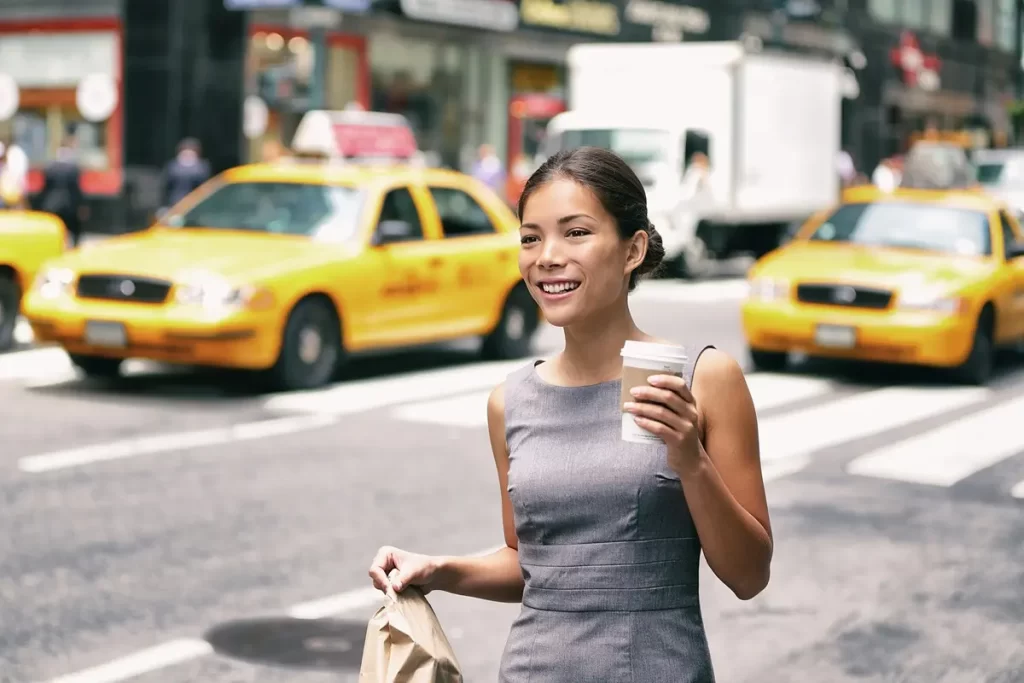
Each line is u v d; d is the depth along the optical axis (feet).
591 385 9.43
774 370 50.14
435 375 47.78
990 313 47.70
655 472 9.09
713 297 75.72
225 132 102.22
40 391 42.24
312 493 30.07
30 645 20.51
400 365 50.29
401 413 40.09
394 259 45.60
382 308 45.24
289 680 19.33
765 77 91.66
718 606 23.29
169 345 40.86
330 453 34.35
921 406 43.16
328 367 43.98
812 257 48.78
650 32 133.90
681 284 84.02
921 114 190.90
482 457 34.22
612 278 9.34
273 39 103.71
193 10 100.48
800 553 26.43
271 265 42.06
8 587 23.22
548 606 9.30
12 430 36.14
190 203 47.11
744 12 144.25
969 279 46.57
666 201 83.87
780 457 35.12
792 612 22.89
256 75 103.86
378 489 30.55
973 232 49.39
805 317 46.75
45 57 103.71
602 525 9.17
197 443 35.12
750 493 9.39
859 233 50.34
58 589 23.16
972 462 34.76
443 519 28.04
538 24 120.78
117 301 41.39
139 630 21.26
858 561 25.91
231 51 102.12
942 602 23.49
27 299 42.42
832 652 20.94
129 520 27.53
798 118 96.07
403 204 47.24
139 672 19.49
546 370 9.71
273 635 21.16
